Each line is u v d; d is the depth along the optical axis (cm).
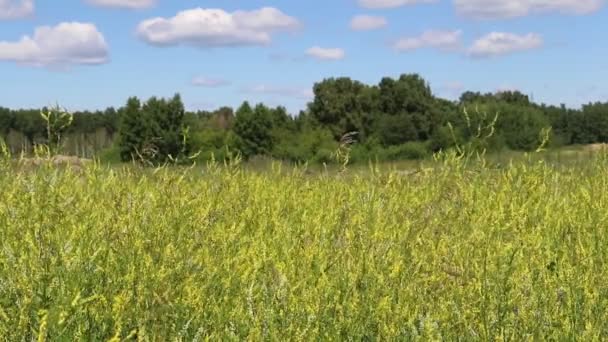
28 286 309
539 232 491
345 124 6625
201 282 364
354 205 572
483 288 358
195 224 458
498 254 421
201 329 301
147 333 303
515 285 378
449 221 530
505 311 338
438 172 701
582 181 708
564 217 539
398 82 6494
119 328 281
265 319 318
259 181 662
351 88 6756
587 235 487
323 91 6762
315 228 479
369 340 329
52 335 281
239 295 354
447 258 430
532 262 425
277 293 339
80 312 299
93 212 459
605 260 440
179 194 526
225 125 6844
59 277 324
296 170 724
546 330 338
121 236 402
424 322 328
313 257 409
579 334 331
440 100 6575
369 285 368
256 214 523
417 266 402
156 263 370
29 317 292
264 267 395
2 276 335
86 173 572
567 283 380
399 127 6231
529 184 641
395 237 462
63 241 372
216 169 649
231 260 396
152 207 473
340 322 325
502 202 560
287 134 5684
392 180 653
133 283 337
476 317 346
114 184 559
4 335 282
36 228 384
